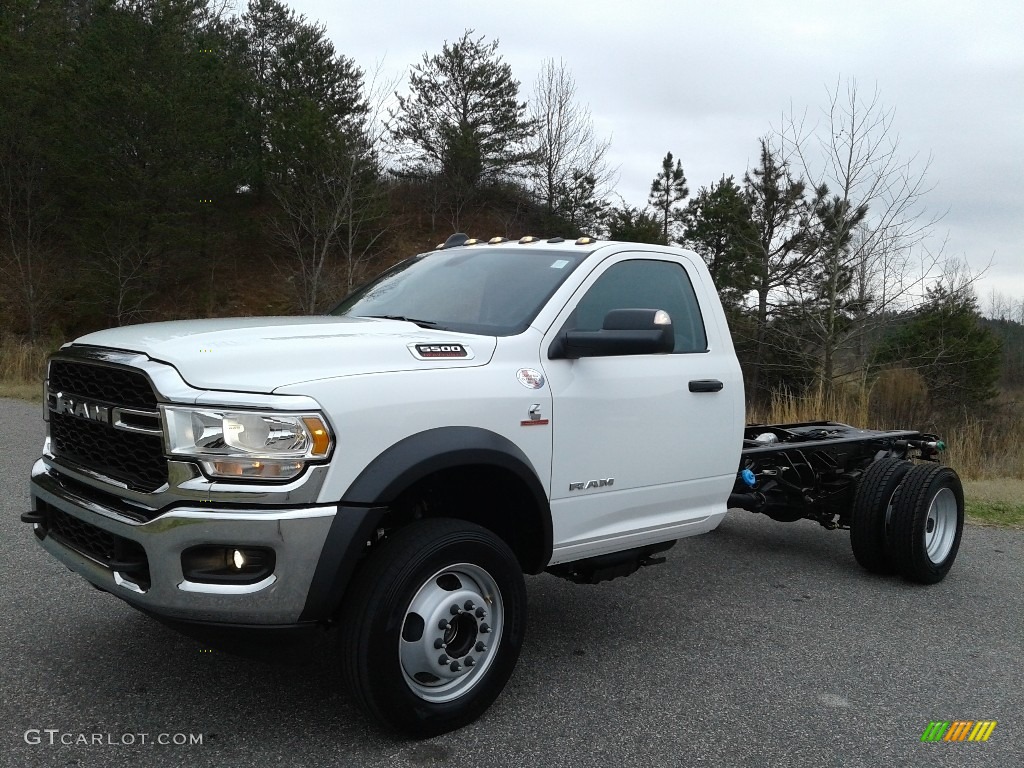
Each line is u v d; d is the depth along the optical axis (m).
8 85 30.33
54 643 4.01
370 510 3.02
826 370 20.77
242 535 2.85
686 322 4.66
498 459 3.42
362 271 34.59
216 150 31.80
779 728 3.48
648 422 4.21
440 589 3.25
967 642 4.59
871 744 3.38
